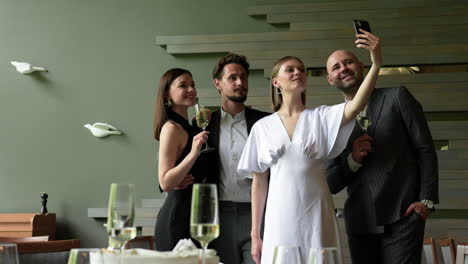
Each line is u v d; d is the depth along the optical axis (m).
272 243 2.34
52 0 5.74
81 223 5.51
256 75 5.39
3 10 5.78
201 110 2.86
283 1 5.42
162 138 2.74
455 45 5.06
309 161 2.36
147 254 1.49
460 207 4.79
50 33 5.71
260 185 2.61
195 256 1.46
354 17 5.22
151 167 5.47
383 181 2.62
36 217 5.24
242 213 2.87
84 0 5.71
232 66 2.99
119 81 5.59
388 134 2.65
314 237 2.30
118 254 1.41
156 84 5.53
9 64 5.72
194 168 2.79
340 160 2.83
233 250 2.86
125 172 5.50
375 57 2.29
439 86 5.04
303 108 2.49
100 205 5.51
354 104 2.31
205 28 5.52
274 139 2.42
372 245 2.72
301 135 2.36
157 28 5.59
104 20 5.66
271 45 5.30
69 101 5.63
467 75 5.02
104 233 5.48
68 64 5.66
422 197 2.60
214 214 1.35
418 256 2.61
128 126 5.54
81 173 5.56
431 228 4.75
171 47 5.43
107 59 5.62
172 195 2.72
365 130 2.61
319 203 2.33
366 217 2.65
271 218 2.37
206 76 5.45
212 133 2.98
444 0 5.13
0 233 5.31
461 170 4.85
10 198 5.61
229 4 5.52
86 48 5.66
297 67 2.50
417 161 2.69
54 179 5.58
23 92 5.70
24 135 5.66
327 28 5.24
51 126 5.63
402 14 5.16
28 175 5.62
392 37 5.14
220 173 2.93
